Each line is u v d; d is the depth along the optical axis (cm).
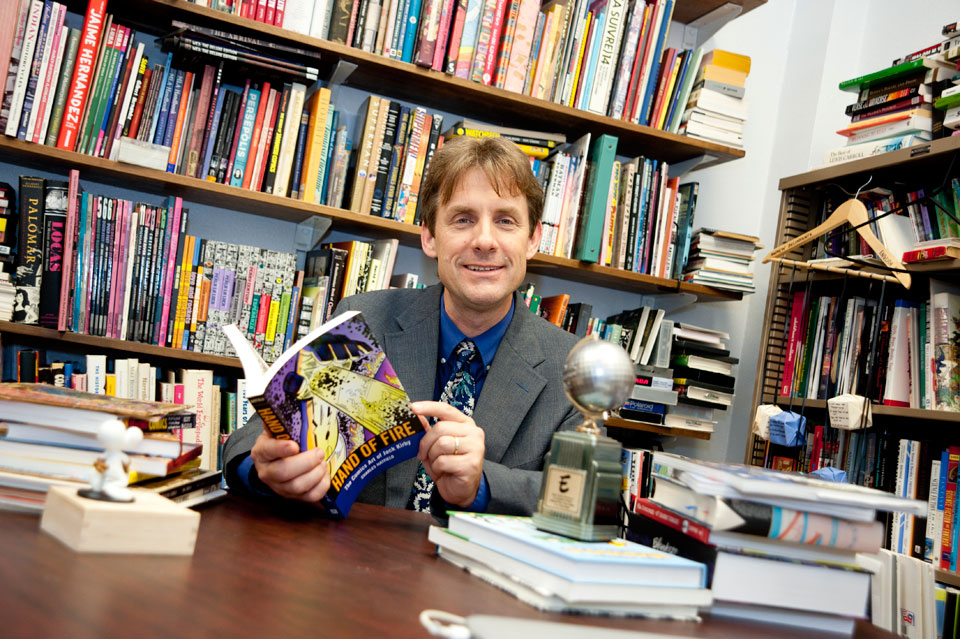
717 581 77
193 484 99
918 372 204
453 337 151
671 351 259
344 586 69
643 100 248
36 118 186
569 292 274
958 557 186
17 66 183
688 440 283
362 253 217
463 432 106
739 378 289
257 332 208
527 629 57
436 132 225
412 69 217
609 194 243
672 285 250
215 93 204
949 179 209
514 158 141
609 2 241
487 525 81
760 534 78
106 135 195
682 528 83
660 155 268
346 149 217
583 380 83
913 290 221
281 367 96
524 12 229
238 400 204
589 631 60
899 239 214
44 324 186
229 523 92
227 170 206
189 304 201
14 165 206
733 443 287
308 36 205
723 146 253
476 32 225
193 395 198
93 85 192
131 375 195
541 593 69
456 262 140
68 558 65
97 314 192
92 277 191
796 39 292
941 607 178
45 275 186
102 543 68
